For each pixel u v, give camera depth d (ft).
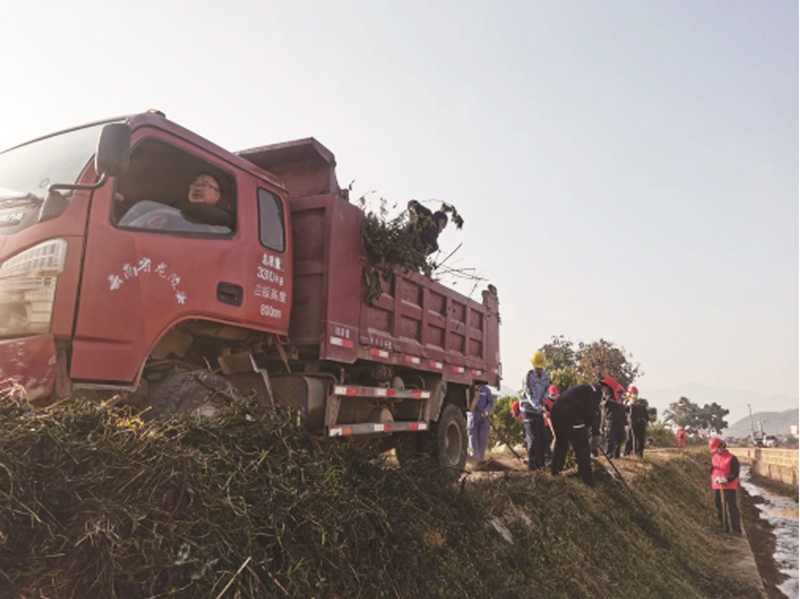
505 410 54.75
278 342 16.87
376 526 10.41
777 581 34.32
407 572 10.25
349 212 18.44
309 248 17.74
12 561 5.90
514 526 17.60
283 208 17.53
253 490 8.20
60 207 11.83
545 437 33.22
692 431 251.80
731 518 38.63
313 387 16.96
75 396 11.53
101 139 11.50
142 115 13.89
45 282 11.37
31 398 11.01
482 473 27.09
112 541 6.26
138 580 6.26
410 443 23.68
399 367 21.63
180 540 6.73
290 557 7.86
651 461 47.29
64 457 6.96
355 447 12.28
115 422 8.20
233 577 6.75
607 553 21.57
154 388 12.94
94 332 11.75
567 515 22.16
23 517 6.22
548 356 105.50
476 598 12.11
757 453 100.37
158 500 7.09
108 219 12.40
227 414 9.78
